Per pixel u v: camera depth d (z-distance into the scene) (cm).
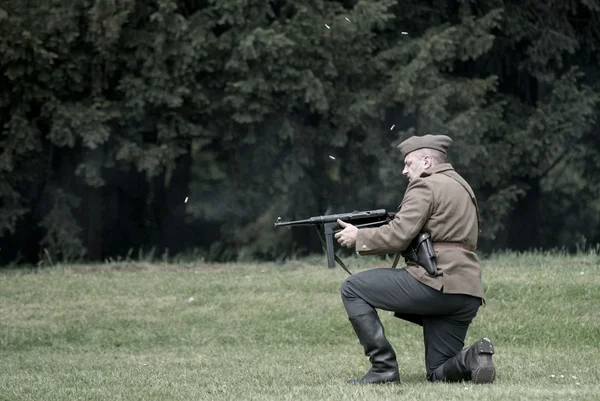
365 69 1850
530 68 2003
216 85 1773
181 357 1008
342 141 1841
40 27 1648
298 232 1973
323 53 1759
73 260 1867
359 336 723
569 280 1270
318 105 1750
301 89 1762
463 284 701
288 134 1803
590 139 2153
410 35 1936
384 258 1758
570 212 2311
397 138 1880
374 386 698
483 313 1152
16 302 1286
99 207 1919
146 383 778
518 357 923
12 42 1634
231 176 1934
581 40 2088
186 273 1462
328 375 816
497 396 634
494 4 1936
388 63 1866
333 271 1459
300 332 1136
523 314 1141
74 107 1727
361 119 1838
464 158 1844
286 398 657
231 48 1727
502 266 1466
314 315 1188
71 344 1116
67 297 1311
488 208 1919
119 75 1794
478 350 700
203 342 1112
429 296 703
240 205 1931
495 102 2002
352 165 1944
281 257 1892
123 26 1717
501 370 818
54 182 1853
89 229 1908
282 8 1780
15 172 1781
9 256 1920
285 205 1947
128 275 1448
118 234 1989
